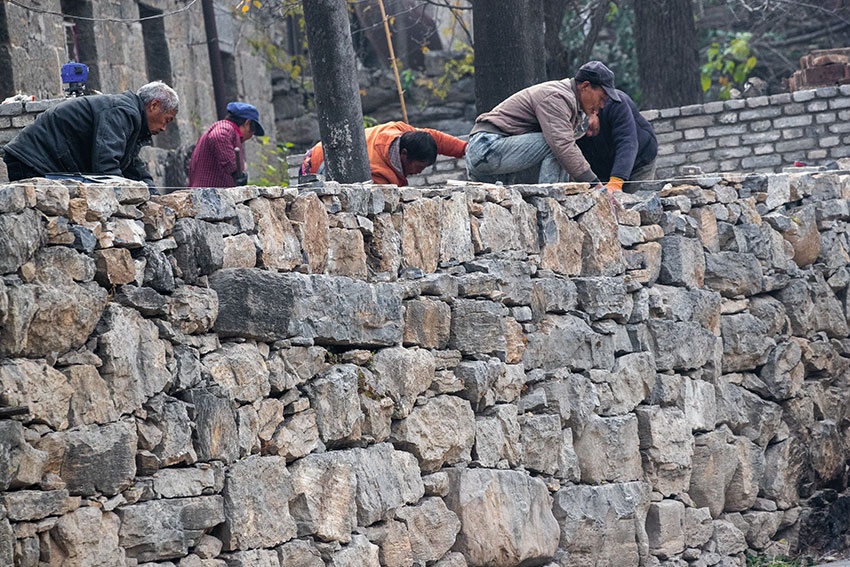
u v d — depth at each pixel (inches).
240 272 903.7
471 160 1295.5
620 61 3014.3
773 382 1450.5
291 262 957.2
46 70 1843.0
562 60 2217.0
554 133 1263.5
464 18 3427.7
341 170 1289.4
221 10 2578.7
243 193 925.8
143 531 816.9
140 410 824.9
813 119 2012.8
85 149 970.7
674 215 1354.6
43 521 759.1
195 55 2406.5
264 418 916.0
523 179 1366.9
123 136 965.8
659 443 1280.8
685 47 2453.2
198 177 1505.9
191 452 853.2
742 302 1429.6
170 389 850.8
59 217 788.0
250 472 895.7
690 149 2052.2
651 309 1311.5
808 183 1533.0
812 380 1525.6
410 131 1332.4
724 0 3026.6
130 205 841.5
